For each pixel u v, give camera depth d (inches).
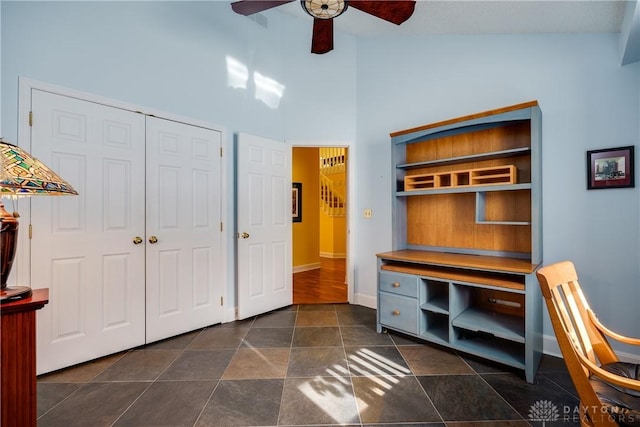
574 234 85.5
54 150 79.4
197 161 109.1
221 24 116.3
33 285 76.2
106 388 71.6
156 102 98.9
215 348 93.7
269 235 129.5
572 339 48.8
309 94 137.4
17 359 46.4
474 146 102.9
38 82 76.9
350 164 138.3
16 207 74.1
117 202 90.6
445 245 108.6
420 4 92.9
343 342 97.5
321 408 63.8
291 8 131.0
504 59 99.2
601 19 78.4
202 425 58.7
